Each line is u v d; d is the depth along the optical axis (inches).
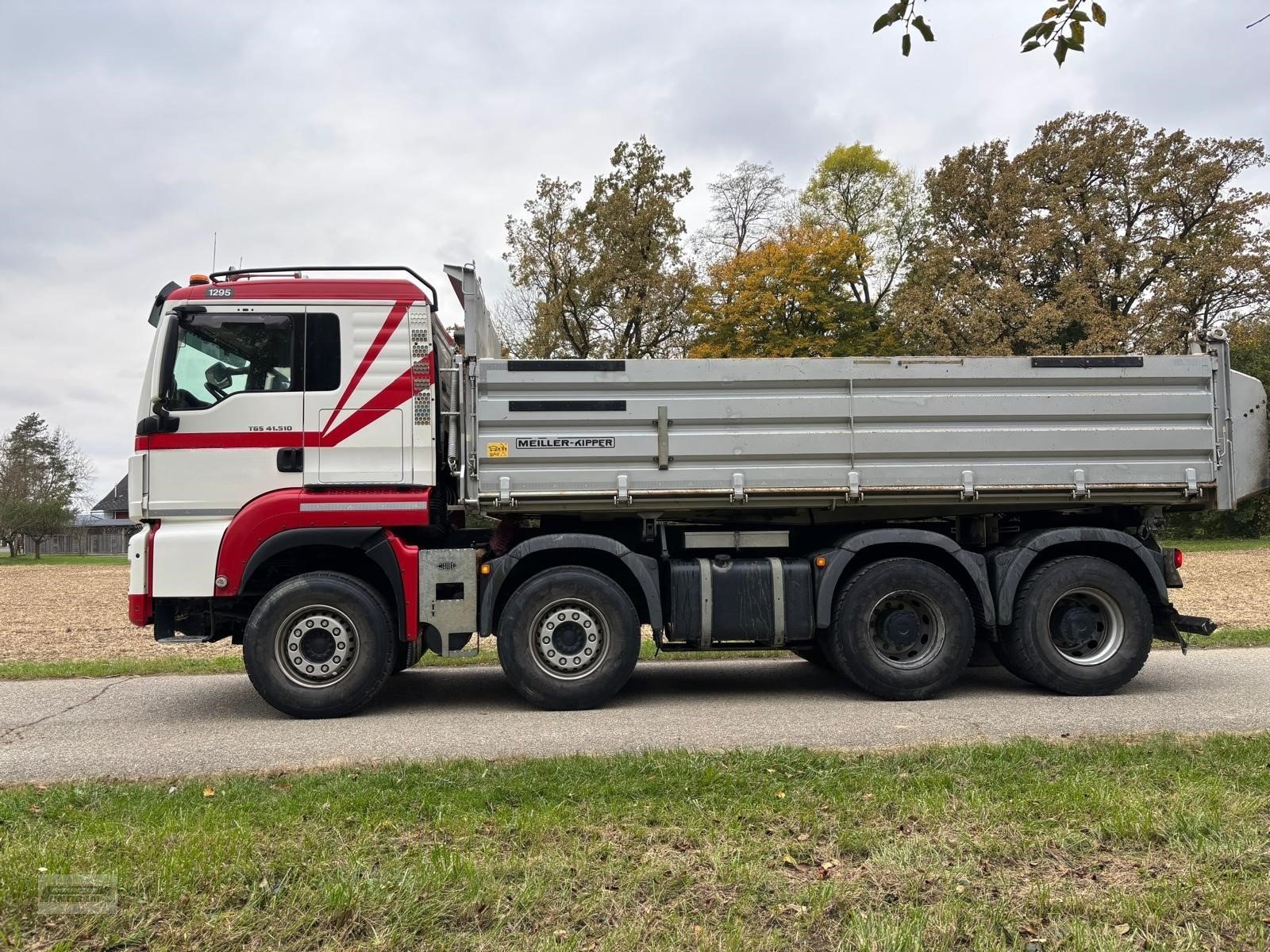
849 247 1428.4
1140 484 310.5
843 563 301.6
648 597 296.8
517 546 294.0
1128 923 134.0
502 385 293.7
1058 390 308.2
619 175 1386.6
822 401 300.0
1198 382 313.1
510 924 134.1
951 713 278.5
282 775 209.2
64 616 776.3
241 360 290.2
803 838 163.3
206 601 293.3
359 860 152.5
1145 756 212.2
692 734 251.0
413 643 306.5
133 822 173.2
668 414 296.4
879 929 130.6
